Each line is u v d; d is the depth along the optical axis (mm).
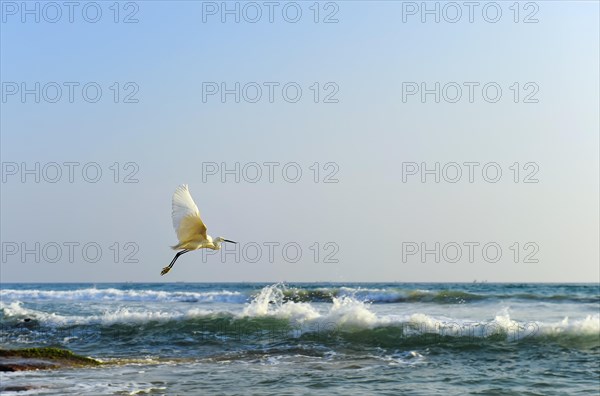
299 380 19016
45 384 17953
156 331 27859
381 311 35375
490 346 24062
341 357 22719
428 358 22531
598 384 18828
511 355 22891
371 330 25953
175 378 19094
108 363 21359
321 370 20469
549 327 25062
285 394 17359
